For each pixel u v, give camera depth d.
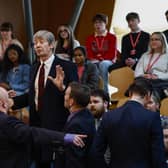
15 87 6.70
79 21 10.41
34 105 5.04
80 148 4.32
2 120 4.07
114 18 11.23
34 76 5.07
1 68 7.08
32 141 4.04
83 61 6.98
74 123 4.41
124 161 4.06
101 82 7.38
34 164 4.77
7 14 10.22
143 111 4.11
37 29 10.77
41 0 10.75
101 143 4.20
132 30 7.91
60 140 4.02
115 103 7.53
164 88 6.93
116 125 4.12
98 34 8.12
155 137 4.03
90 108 5.08
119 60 7.90
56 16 10.80
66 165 4.32
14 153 4.06
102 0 10.38
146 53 7.32
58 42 7.36
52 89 4.91
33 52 8.26
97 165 4.21
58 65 4.98
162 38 7.19
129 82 7.67
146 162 4.05
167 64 7.13
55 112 4.91
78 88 4.53
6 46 7.73
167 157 4.54
